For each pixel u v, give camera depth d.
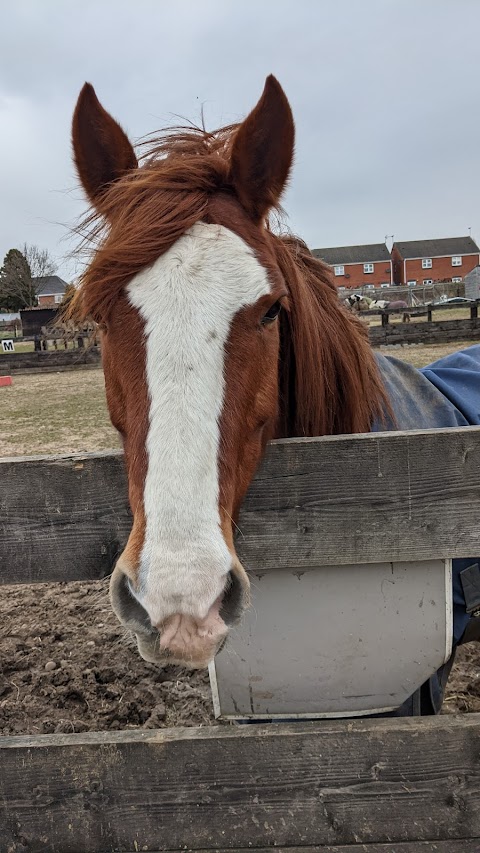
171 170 1.42
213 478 1.16
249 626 1.52
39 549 1.48
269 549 1.46
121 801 1.43
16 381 14.48
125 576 1.19
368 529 1.44
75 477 1.45
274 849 1.44
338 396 1.81
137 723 2.49
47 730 2.44
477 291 42.84
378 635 1.52
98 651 2.95
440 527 1.44
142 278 1.27
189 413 1.16
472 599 1.64
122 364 1.26
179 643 1.08
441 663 1.54
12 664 2.86
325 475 1.42
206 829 1.44
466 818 1.41
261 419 1.36
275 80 1.42
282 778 1.41
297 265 1.77
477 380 2.26
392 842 1.43
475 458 1.41
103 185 1.55
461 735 1.39
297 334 1.64
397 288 40.66
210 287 1.25
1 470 1.45
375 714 1.64
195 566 1.09
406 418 1.97
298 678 1.55
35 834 1.45
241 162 1.42
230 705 1.59
